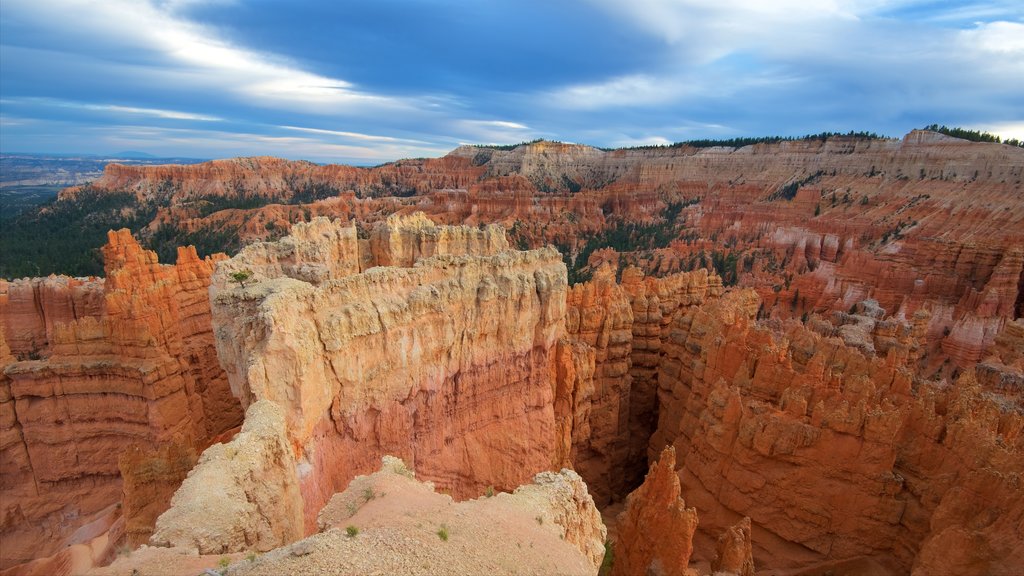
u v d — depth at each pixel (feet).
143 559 47.75
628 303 170.19
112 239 162.30
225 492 57.67
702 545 117.08
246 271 99.81
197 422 152.15
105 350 139.44
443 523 56.54
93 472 139.64
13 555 131.54
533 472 133.90
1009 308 249.14
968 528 84.69
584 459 159.43
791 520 107.65
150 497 101.40
